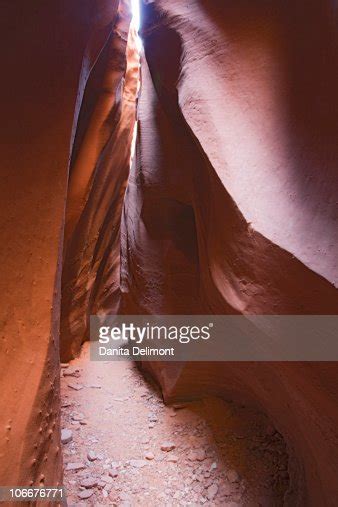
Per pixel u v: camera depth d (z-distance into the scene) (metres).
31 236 1.82
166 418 4.11
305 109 2.04
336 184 1.78
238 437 3.62
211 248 2.67
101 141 4.79
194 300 3.83
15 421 1.50
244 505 2.96
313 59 2.03
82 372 5.25
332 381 1.72
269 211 1.97
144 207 4.38
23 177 1.88
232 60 2.57
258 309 1.99
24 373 1.61
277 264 1.84
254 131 2.27
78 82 2.22
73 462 3.46
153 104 4.46
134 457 3.58
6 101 1.95
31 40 2.15
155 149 4.26
